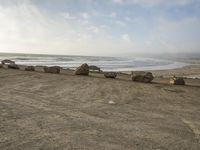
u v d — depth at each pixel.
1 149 3.97
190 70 42.28
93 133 4.93
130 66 51.91
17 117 5.84
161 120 6.21
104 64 56.47
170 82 15.78
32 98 8.34
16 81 12.72
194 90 12.61
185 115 6.89
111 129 5.25
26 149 4.00
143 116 6.55
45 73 18.38
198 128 5.59
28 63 46.94
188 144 4.52
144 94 10.48
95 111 6.86
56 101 8.04
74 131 5.00
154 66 57.03
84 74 18.89
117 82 14.56
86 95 9.51
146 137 4.82
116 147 4.23
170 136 4.94
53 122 5.57
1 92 9.23
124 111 7.04
